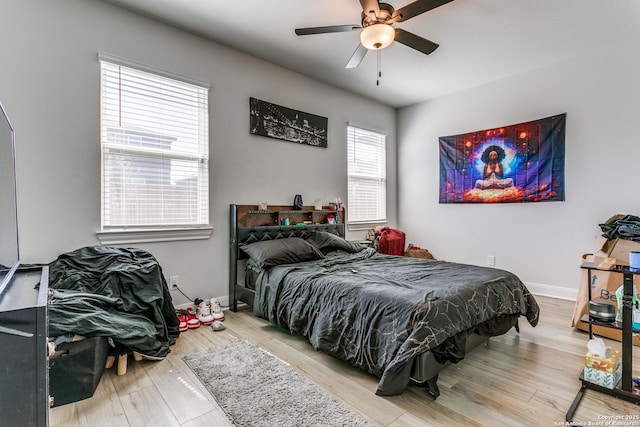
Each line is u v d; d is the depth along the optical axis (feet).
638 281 8.02
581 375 5.80
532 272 12.32
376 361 5.61
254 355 6.94
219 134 10.23
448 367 6.59
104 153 8.17
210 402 5.24
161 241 9.05
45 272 4.68
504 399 5.41
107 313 6.11
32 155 7.16
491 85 13.34
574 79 11.18
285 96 12.02
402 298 5.80
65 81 7.56
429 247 15.72
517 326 8.36
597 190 10.78
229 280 10.44
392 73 12.51
